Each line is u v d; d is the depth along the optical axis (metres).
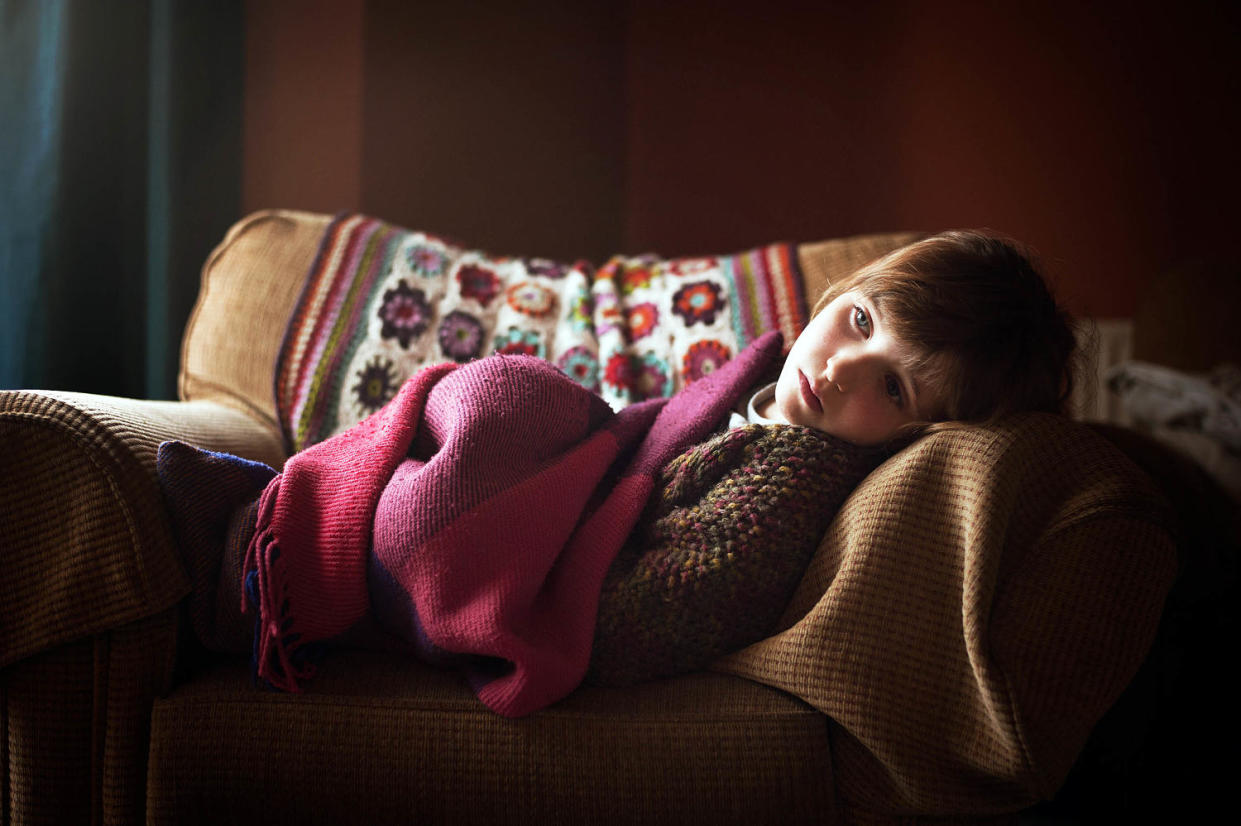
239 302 1.24
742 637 0.80
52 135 1.33
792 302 1.21
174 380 1.58
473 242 1.97
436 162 1.94
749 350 0.99
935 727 0.69
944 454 0.74
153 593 0.76
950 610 0.70
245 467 0.85
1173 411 1.70
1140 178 2.19
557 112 2.00
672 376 1.19
